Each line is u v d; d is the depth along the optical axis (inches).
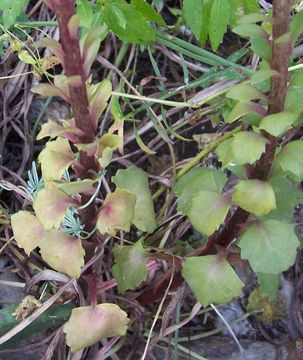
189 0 11.2
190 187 10.1
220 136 12.6
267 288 10.1
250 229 9.1
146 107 11.9
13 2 10.7
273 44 7.5
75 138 7.8
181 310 11.9
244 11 11.1
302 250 12.4
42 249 8.7
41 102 13.2
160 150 13.3
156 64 13.3
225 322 11.3
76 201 8.4
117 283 10.1
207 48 14.1
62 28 6.6
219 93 12.1
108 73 13.5
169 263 11.2
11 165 12.9
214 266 9.3
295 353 11.3
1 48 11.9
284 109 8.2
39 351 10.9
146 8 11.4
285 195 9.8
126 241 11.3
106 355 10.9
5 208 12.1
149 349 10.7
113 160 12.6
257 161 8.7
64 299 10.4
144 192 10.3
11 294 11.4
